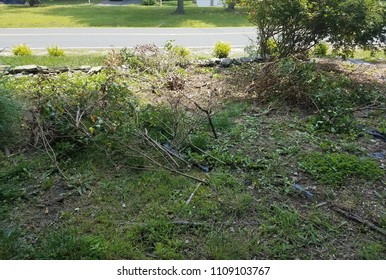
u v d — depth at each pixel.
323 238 2.48
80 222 2.62
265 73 5.04
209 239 2.45
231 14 17.23
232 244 2.41
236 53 8.34
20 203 2.82
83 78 5.51
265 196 2.90
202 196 2.88
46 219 2.66
